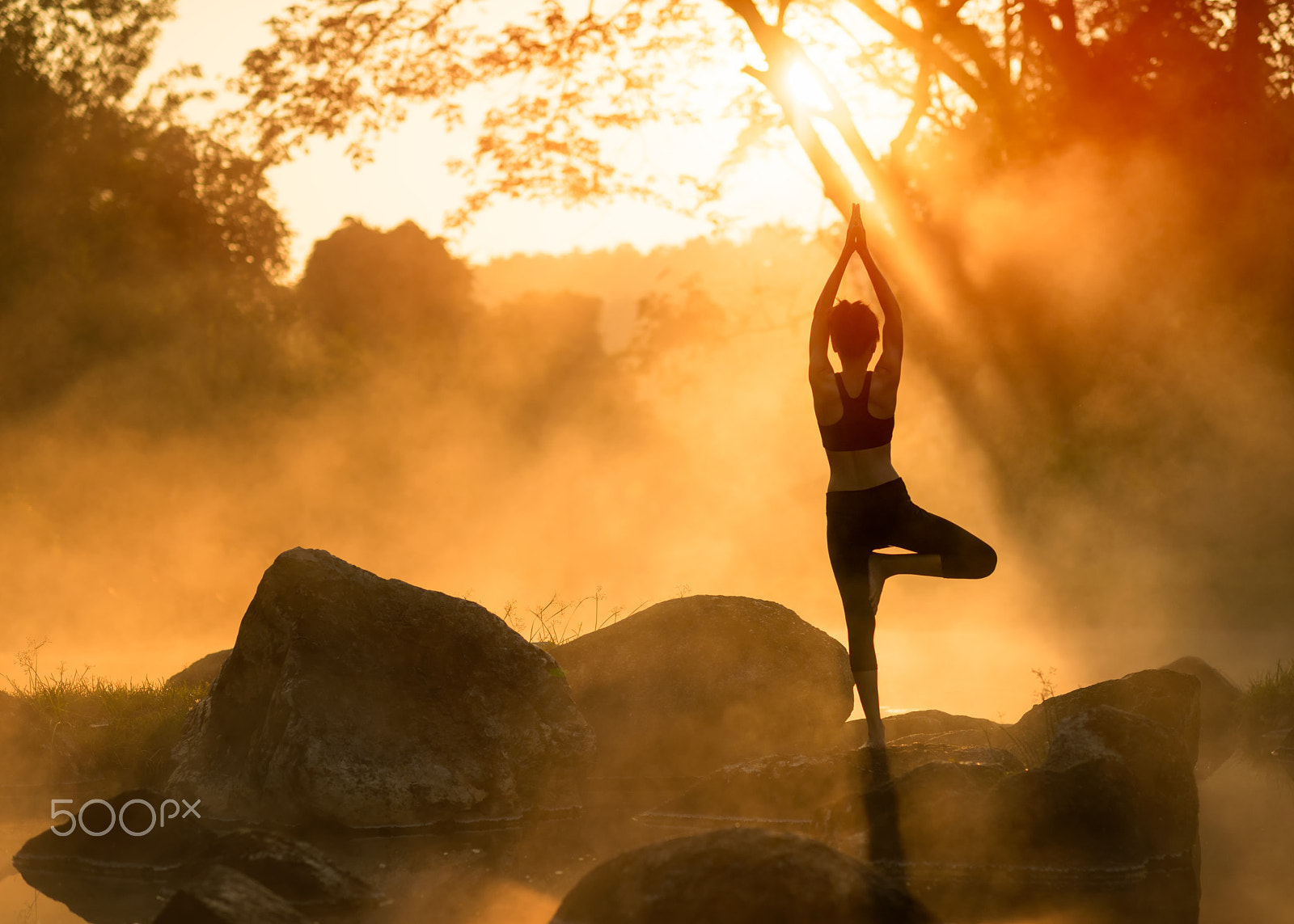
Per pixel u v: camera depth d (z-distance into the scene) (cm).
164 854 501
